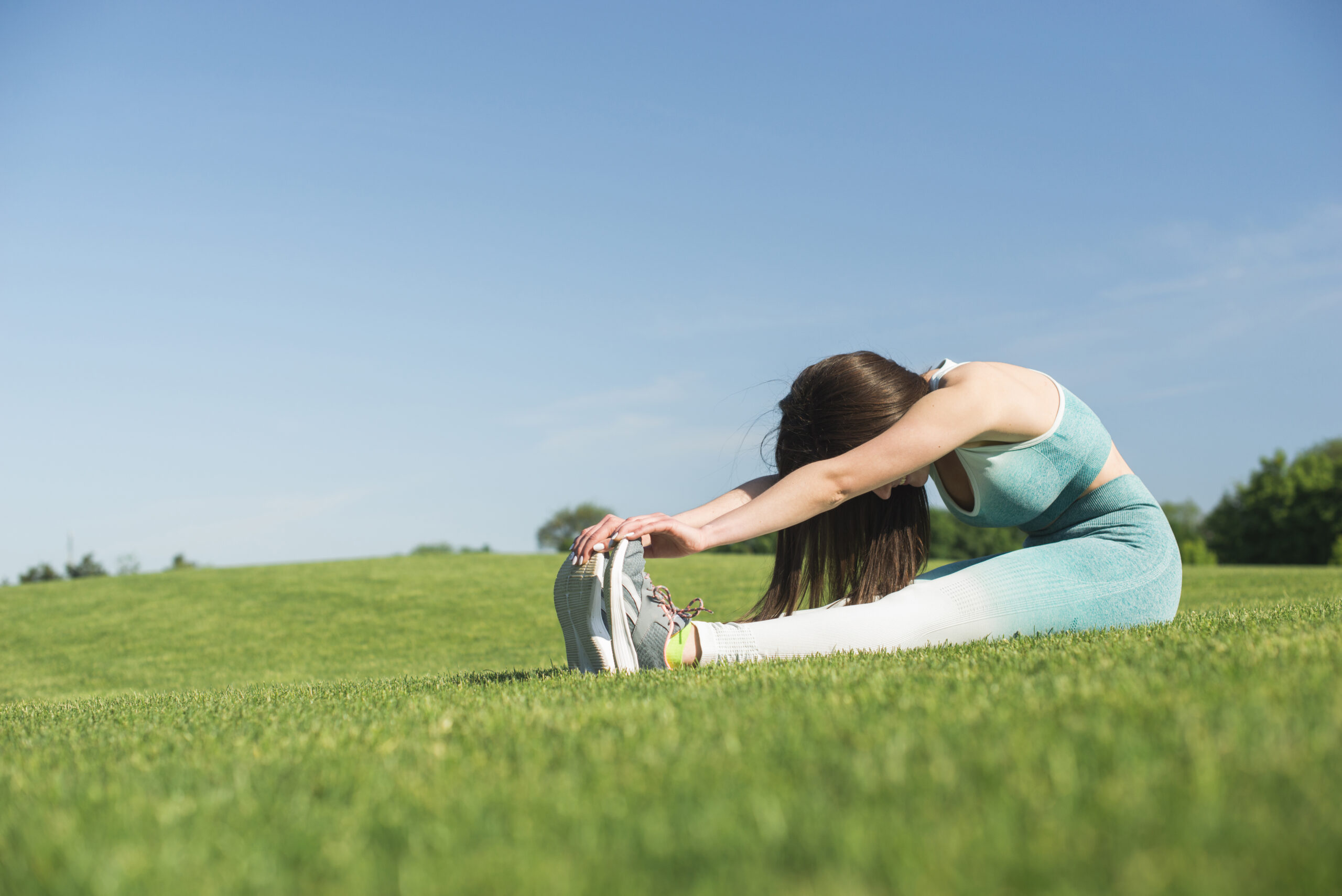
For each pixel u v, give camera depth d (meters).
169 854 0.91
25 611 17.53
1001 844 0.79
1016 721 1.25
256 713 2.26
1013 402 2.73
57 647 14.32
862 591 3.01
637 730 1.41
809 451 2.90
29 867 0.91
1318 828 0.77
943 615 2.71
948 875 0.73
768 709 1.50
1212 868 0.71
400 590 19.09
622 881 0.77
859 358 2.97
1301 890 0.67
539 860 0.83
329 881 0.84
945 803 0.92
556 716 1.62
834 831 0.83
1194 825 0.79
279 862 0.88
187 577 21.39
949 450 2.65
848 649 2.66
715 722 1.42
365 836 0.96
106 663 12.76
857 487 2.64
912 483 3.01
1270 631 2.20
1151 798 0.87
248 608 17.28
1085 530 3.04
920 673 1.85
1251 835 0.76
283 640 14.28
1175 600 3.01
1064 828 0.82
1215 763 0.95
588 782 1.11
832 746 1.19
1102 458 2.96
